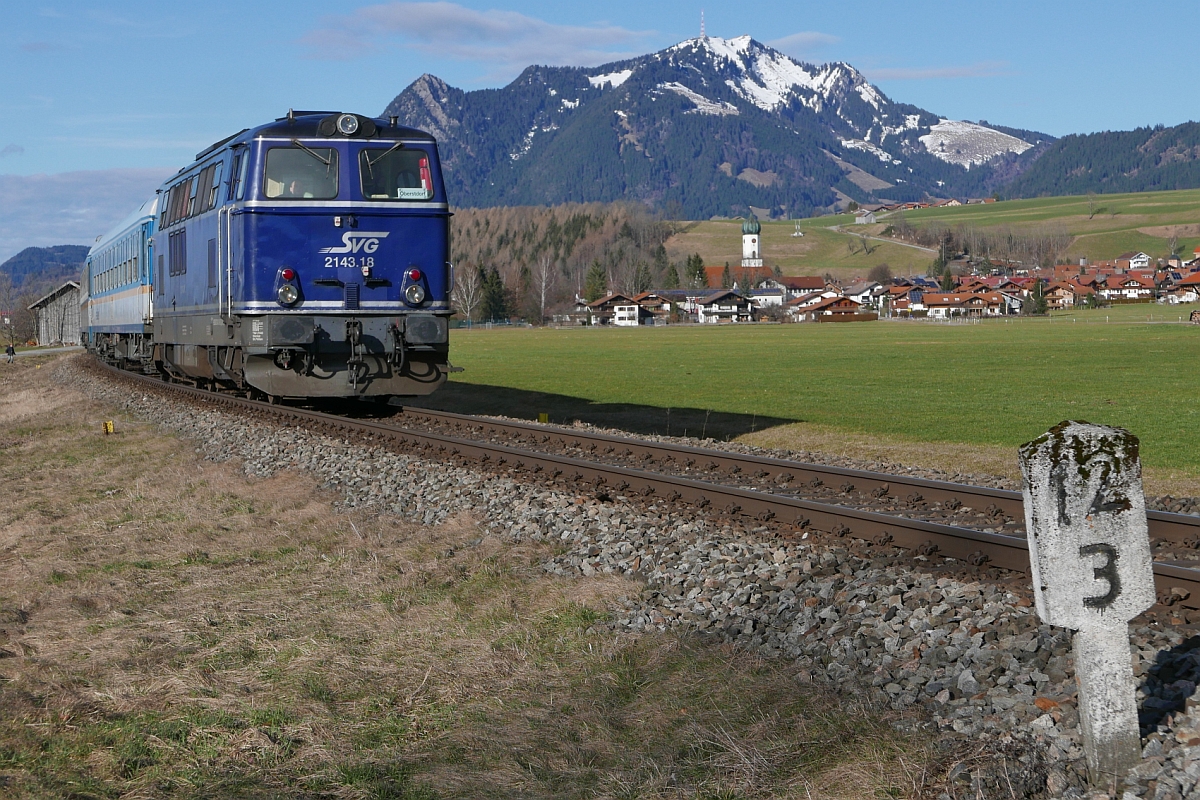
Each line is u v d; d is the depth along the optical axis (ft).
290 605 30.68
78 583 35.12
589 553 32.96
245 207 59.11
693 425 83.25
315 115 62.95
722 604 27.12
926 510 36.88
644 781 18.83
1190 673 20.01
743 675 22.82
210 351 74.43
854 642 23.44
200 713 22.74
